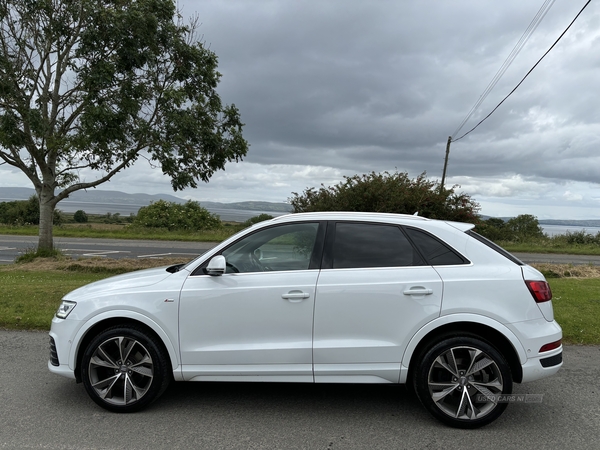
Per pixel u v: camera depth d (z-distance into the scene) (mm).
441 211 13562
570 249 23781
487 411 3709
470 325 3814
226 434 3588
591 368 5227
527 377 3732
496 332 3795
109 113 10422
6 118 10648
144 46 11219
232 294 3898
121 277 4426
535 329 3744
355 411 4062
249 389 4570
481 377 3791
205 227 32250
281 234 4133
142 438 3502
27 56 11336
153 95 11688
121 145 11445
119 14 10555
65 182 13602
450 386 3742
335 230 4105
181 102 11414
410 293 3773
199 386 4652
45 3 10883
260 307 3869
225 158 12414
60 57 12031
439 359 3746
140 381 4051
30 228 29844
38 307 7461
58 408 4043
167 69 11961
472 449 3395
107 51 11047
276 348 3832
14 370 4992
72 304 4074
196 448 3354
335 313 3820
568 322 6812
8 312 7109
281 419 3877
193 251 19172
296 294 3834
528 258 19609
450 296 3764
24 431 3590
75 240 23797
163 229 30062
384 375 3801
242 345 3883
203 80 12109
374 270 3900
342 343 3812
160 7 11203
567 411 4098
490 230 27344
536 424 3832
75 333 3994
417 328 3760
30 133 12016
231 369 3881
